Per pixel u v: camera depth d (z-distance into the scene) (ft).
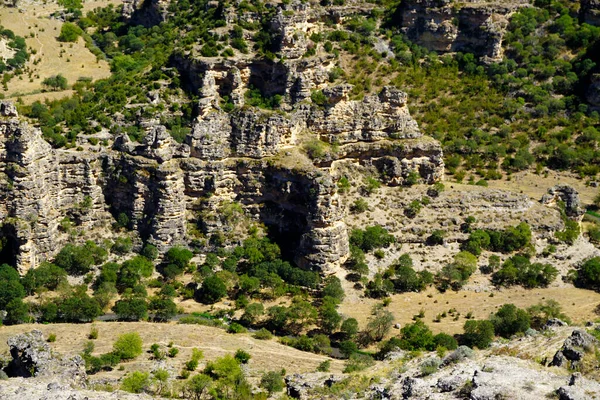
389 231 577.43
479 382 313.32
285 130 579.07
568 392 295.48
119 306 501.15
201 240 565.53
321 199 545.85
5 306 505.66
